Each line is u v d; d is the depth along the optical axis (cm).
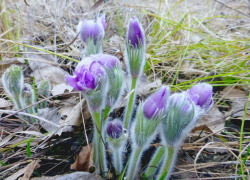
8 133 33
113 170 29
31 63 46
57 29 56
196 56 50
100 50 33
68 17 59
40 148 31
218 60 46
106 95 24
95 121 25
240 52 49
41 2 62
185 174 29
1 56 49
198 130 34
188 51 49
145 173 28
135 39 27
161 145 27
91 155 28
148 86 40
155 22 60
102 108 25
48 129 34
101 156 27
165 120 23
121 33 60
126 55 28
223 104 41
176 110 22
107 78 24
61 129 31
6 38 51
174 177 29
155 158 27
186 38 54
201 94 23
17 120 35
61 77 44
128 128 30
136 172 28
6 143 32
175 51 50
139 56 27
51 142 31
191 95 23
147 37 57
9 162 30
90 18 59
